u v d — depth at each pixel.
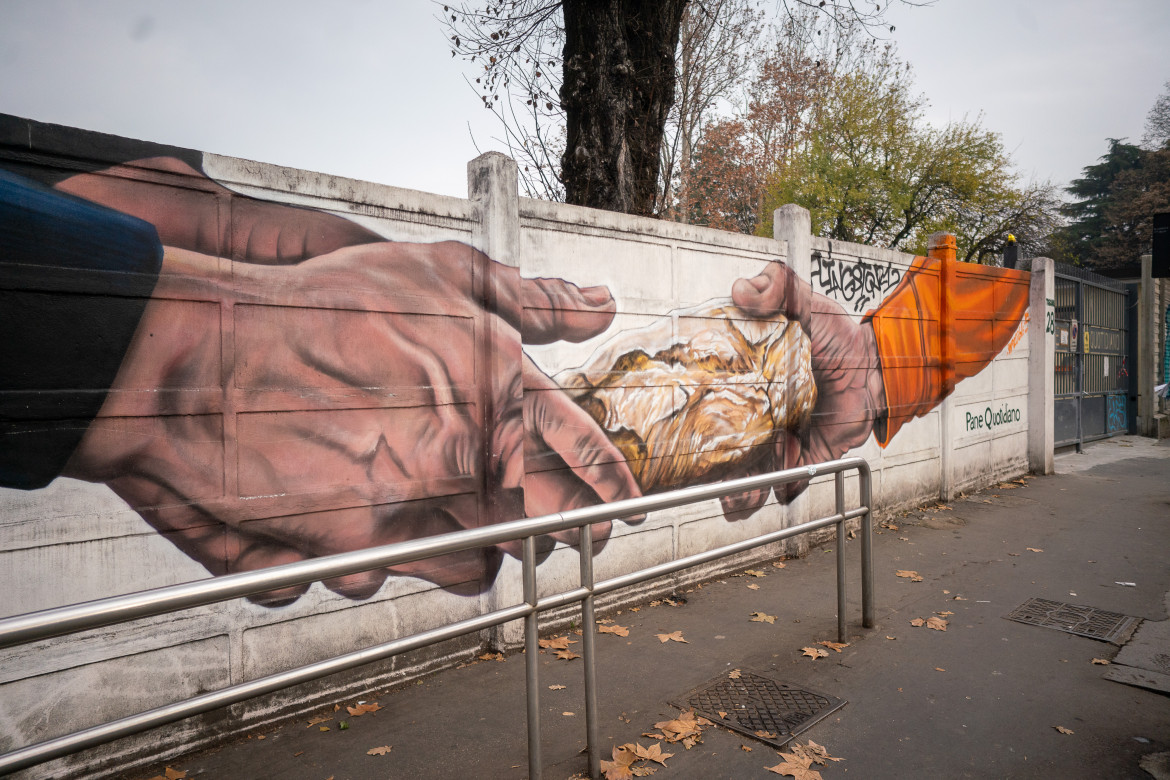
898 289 7.24
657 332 4.81
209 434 2.91
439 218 3.67
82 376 2.61
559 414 4.23
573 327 4.29
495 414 3.82
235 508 2.98
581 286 4.33
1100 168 48.19
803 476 3.57
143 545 2.75
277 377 3.10
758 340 5.61
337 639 3.32
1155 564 5.52
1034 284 9.59
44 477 2.53
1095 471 9.73
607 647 4.00
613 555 4.57
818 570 5.47
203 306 2.89
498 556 3.87
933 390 7.79
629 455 4.65
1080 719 3.12
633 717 3.16
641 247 4.69
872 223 25.08
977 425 8.51
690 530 5.09
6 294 2.45
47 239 2.53
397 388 3.50
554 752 2.87
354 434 3.35
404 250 3.53
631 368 4.64
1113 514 7.23
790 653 3.87
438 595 3.70
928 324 7.72
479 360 3.85
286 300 3.12
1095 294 12.30
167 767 2.79
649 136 6.90
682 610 4.61
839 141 24.97
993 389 8.82
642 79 6.79
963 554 5.86
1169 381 14.73
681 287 4.97
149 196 2.75
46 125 2.52
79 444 2.60
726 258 5.31
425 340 3.62
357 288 3.35
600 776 2.68
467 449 3.80
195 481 2.88
